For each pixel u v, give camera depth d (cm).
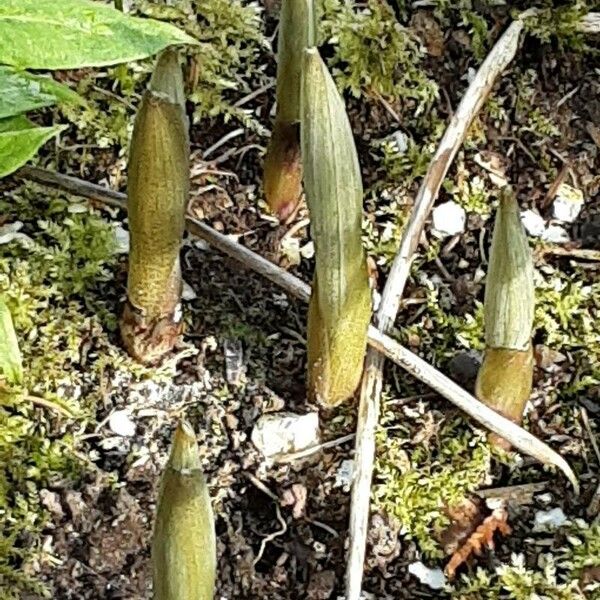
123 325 22
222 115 26
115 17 15
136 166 18
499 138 26
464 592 21
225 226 24
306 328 23
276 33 27
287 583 21
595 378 23
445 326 24
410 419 23
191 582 16
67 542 21
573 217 25
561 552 21
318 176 18
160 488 16
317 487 22
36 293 23
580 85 27
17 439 21
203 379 23
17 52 15
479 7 27
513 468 22
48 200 24
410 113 26
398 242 25
